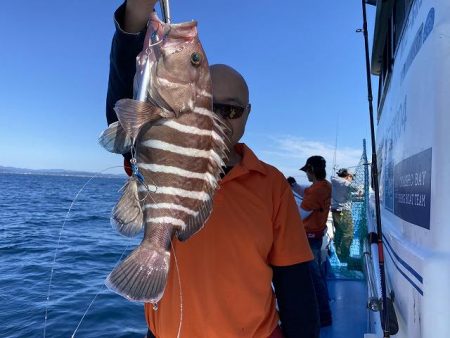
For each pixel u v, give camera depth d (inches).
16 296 283.1
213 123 54.6
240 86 72.9
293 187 255.8
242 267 69.7
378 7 154.3
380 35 172.6
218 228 70.2
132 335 218.5
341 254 246.4
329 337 155.9
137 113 50.3
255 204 72.2
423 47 73.7
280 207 75.4
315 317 74.7
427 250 63.9
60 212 904.9
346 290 209.2
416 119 77.2
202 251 69.8
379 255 99.7
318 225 203.5
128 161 65.7
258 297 70.2
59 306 259.9
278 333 75.2
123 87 63.6
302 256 74.9
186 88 52.4
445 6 62.6
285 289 75.0
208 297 68.9
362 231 221.9
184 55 52.4
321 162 206.2
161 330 71.6
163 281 52.0
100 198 1304.1
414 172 77.2
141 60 52.6
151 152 52.6
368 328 153.7
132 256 52.5
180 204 53.4
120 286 50.3
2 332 222.1
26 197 1457.9
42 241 530.0
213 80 71.9
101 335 218.8
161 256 52.4
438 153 60.6
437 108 61.4
